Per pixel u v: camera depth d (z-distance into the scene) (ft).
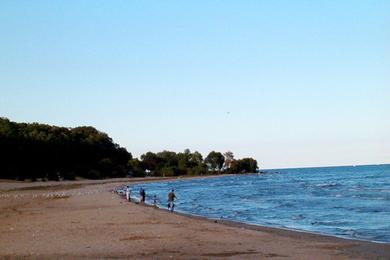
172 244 72.64
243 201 203.41
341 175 611.47
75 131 573.74
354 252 66.64
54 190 285.02
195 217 124.67
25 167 431.84
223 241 76.89
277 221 119.96
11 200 193.57
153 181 531.09
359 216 127.65
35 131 467.52
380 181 372.99
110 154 599.57
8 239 78.07
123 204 166.50
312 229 100.89
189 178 650.84
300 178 564.30
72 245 71.00
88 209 144.46
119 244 72.18
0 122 451.12
